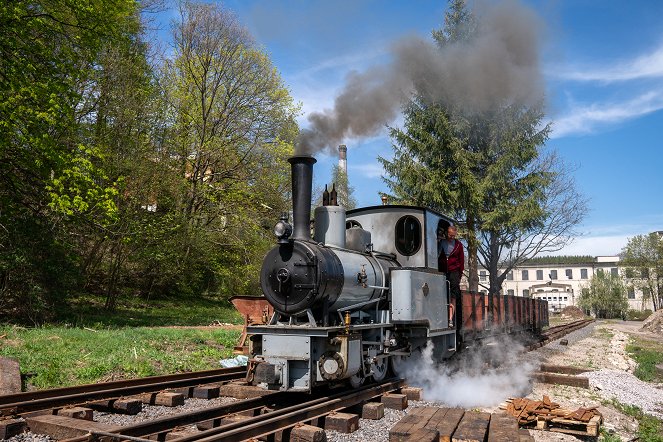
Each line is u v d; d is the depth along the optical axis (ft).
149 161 61.31
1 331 33.94
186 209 70.74
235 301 31.53
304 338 21.31
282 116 78.38
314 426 18.35
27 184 47.62
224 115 78.18
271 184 76.43
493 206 65.00
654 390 38.06
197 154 74.43
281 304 22.49
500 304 45.27
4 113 41.04
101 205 45.03
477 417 20.07
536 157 63.77
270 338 22.06
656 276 182.50
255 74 77.77
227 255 76.48
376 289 26.66
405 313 26.04
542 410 23.09
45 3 44.75
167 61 73.87
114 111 57.26
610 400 30.78
